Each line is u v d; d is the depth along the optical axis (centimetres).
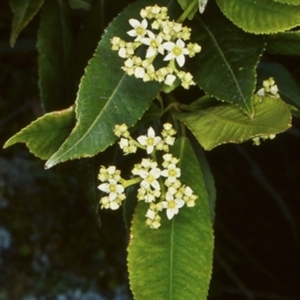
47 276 77
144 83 34
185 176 36
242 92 33
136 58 32
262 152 56
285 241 58
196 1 33
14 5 41
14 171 80
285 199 57
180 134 37
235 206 58
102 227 78
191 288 35
